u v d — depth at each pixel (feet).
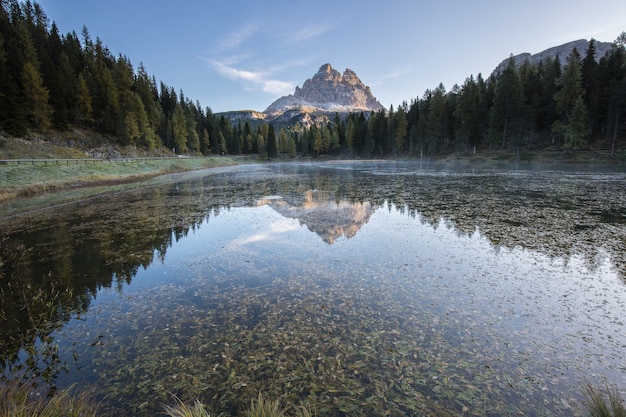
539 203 61.26
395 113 321.93
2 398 12.96
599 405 11.25
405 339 18.37
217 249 37.50
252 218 54.80
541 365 15.92
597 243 35.65
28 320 22.02
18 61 183.21
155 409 13.60
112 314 22.63
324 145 394.73
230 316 21.77
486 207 58.34
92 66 249.14
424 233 42.11
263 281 27.76
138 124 237.45
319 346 17.93
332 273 29.04
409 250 35.22
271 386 14.85
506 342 17.93
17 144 136.67
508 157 193.06
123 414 13.32
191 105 380.78
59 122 183.73
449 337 18.51
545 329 19.21
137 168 154.51
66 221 54.08
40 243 40.93
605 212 51.78
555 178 105.19
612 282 25.75
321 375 15.53
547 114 206.49
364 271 29.30
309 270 29.99
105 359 17.39
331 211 59.31
